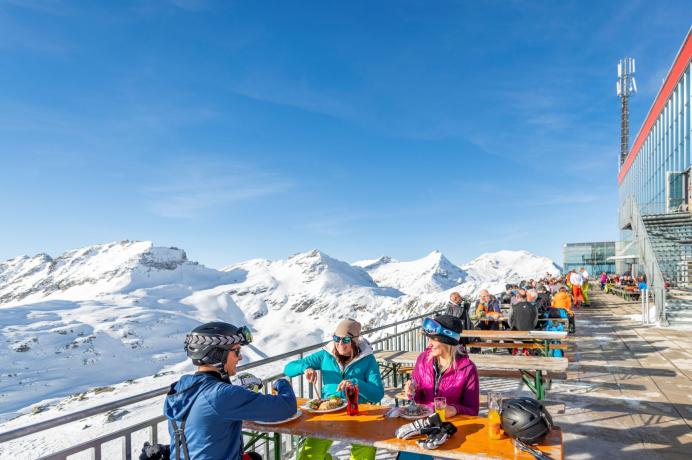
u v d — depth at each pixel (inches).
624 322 566.3
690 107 814.5
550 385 260.1
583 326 542.9
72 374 6338.6
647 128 1206.9
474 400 121.4
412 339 344.5
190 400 86.4
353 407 119.6
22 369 6230.3
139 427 110.3
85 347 7263.8
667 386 258.8
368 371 142.9
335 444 191.2
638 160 1389.0
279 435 116.0
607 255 2114.9
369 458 127.4
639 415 209.5
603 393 248.5
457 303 346.6
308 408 124.3
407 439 98.3
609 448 172.9
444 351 125.4
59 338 7495.1
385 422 112.0
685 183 852.6
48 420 88.7
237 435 90.7
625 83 2054.6
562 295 491.5
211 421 85.5
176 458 87.2
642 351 370.9
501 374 239.8
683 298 590.9
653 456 164.6
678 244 721.0
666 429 190.4
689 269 706.8
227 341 90.0
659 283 533.0
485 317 417.1
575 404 230.4
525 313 340.2
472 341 333.4
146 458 93.2
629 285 943.0
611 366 318.0
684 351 364.2
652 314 567.8
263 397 91.8
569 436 186.7
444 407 107.6
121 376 6540.4
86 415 95.3
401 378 271.1
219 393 85.5
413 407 117.3
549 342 324.8
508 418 93.4
